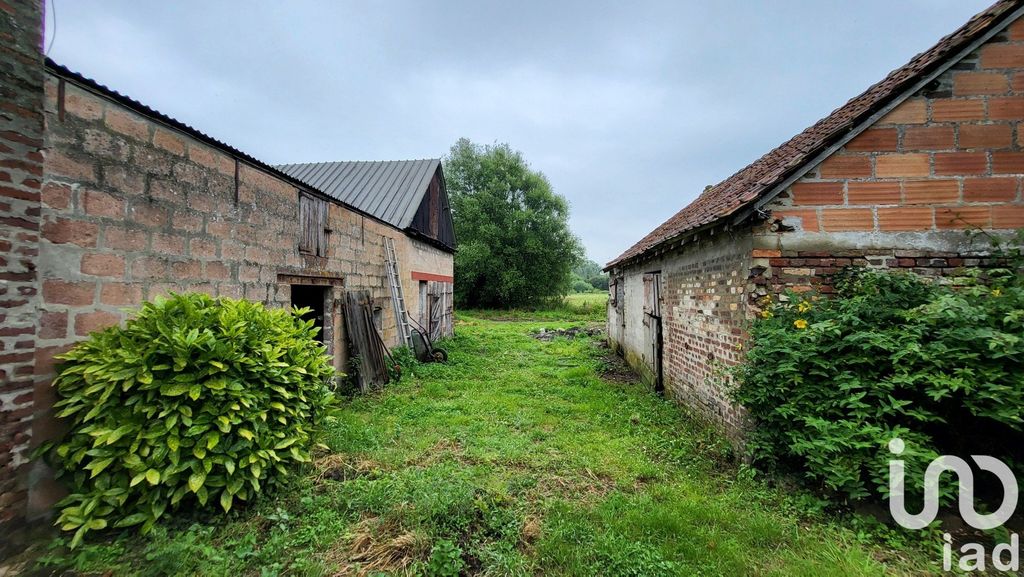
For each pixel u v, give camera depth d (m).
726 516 3.09
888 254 3.94
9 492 2.46
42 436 2.69
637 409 6.12
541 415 5.75
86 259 3.00
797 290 3.97
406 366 8.54
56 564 2.38
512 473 3.92
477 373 8.74
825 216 3.99
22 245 2.53
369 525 2.96
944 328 3.11
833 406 3.26
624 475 3.88
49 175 2.77
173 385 2.77
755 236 4.02
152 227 3.55
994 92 3.85
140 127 3.44
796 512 3.20
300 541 2.72
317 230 6.32
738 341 4.29
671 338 6.61
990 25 3.76
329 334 6.67
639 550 2.65
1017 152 3.85
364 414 5.66
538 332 17.64
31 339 2.57
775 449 3.60
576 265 34.25
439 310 13.78
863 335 3.18
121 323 3.25
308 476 3.63
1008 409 2.76
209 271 4.21
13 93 2.50
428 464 4.08
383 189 12.07
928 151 3.92
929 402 3.20
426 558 2.62
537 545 2.72
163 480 2.64
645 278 8.23
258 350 3.24
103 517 2.63
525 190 33.28
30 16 2.59
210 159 4.23
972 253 3.87
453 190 33.38
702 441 4.71
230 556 2.54
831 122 4.71
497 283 30.88
